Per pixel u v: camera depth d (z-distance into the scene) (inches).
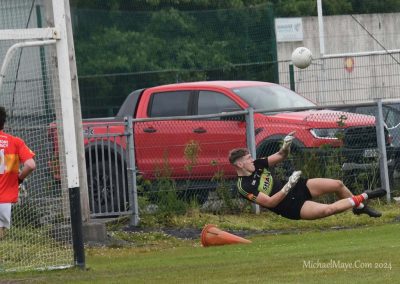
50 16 2135.8
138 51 3949.3
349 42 4517.7
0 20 2103.8
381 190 1780.3
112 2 4033.0
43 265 1678.2
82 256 1658.5
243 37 3949.3
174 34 3983.8
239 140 2388.0
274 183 1803.6
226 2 4202.8
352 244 1798.7
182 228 2278.5
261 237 2122.3
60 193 1801.2
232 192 2397.9
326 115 2428.6
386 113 2583.7
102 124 2332.7
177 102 2518.5
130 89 3939.5
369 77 3644.2
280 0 4630.9
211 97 2485.2
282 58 4399.6
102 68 3905.0
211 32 3978.8
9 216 1665.8
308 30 4490.7
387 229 2070.6
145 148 2397.9
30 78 1838.1
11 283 1480.1
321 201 2358.5
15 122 1845.5
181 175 2390.5
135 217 2304.4
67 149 1636.3
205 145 2393.0
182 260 1720.0
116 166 2330.2
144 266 1649.9
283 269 1441.9
